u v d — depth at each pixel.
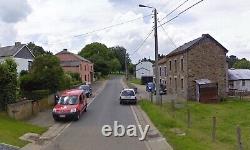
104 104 37.22
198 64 45.81
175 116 29.58
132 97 37.00
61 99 27.23
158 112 27.48
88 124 23.91
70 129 22.03
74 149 16.33
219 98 45.53
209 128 25.14
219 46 46.22
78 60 79.06
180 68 48.44
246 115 33.09
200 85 44.69
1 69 24.12
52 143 17.80
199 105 40.34
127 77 107.56
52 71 34.44
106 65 113.25
